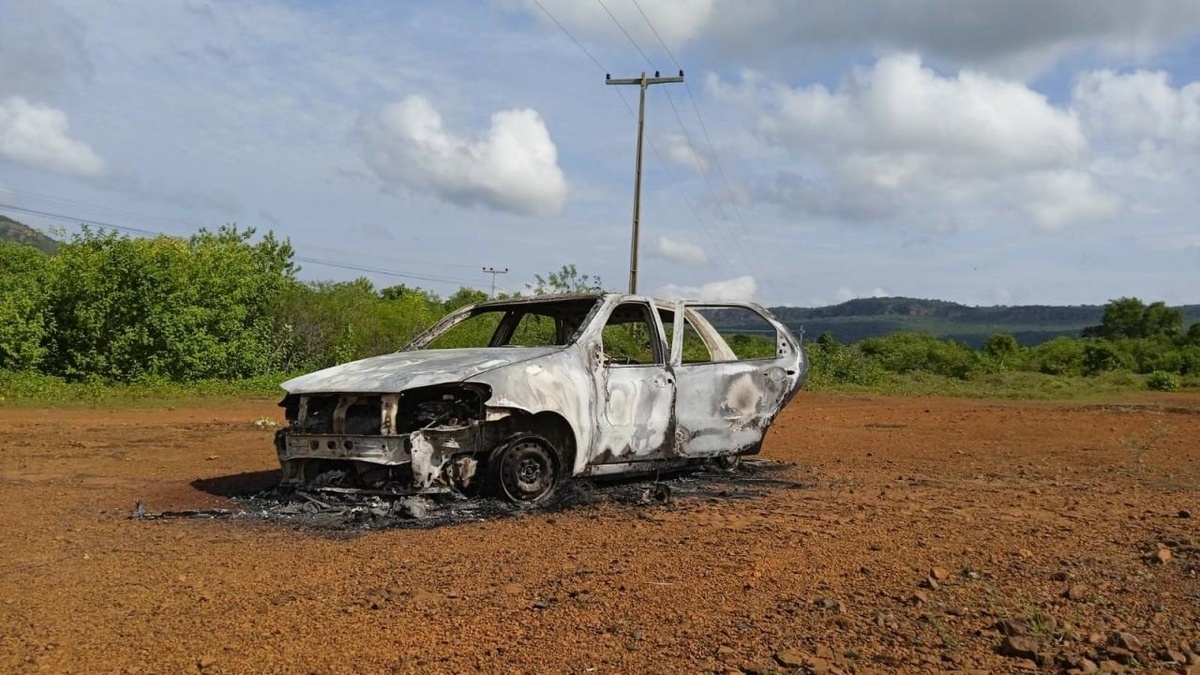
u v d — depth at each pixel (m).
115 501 7.02
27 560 5.09
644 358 8.34
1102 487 7.98
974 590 4.52
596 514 6.39
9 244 30.61
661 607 4.18
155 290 22.05
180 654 3.58
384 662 3.50
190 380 22.31
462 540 5.57
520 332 9.05
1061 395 27.61
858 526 5.96
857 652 3.65
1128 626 4.05
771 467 9.23
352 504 6.49
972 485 8.02
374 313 27.53
